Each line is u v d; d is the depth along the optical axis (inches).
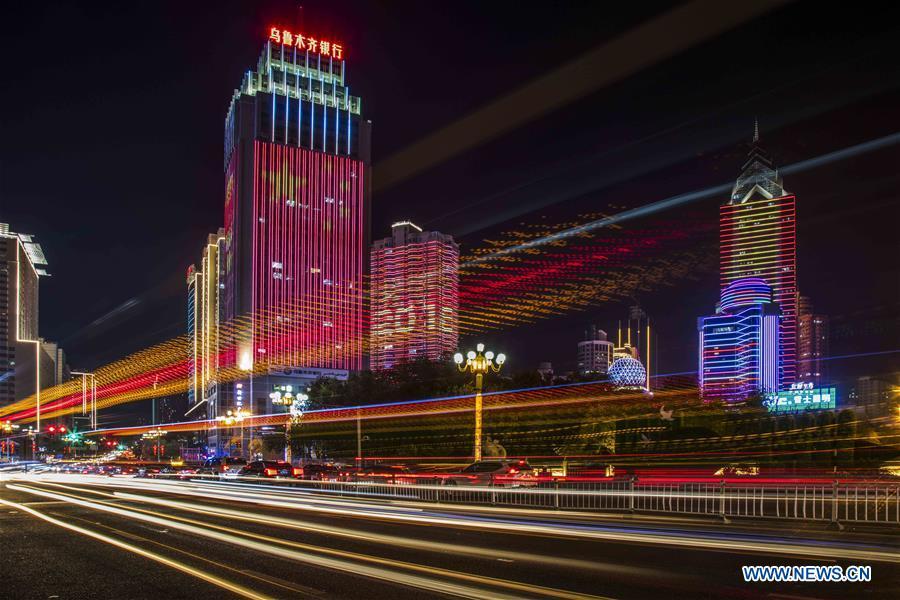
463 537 623.2
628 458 2373.3
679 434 2527.1
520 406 2432.3
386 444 2664.9
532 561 485.4
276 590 390.0
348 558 500.4
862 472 2255.2
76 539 631.2
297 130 7445.9
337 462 2797.7
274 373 6811.0
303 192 7352.4
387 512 903.1
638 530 680.4
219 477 2132.1
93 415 4970.5
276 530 684.1
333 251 7401.6
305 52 7701.8
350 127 7780.5
